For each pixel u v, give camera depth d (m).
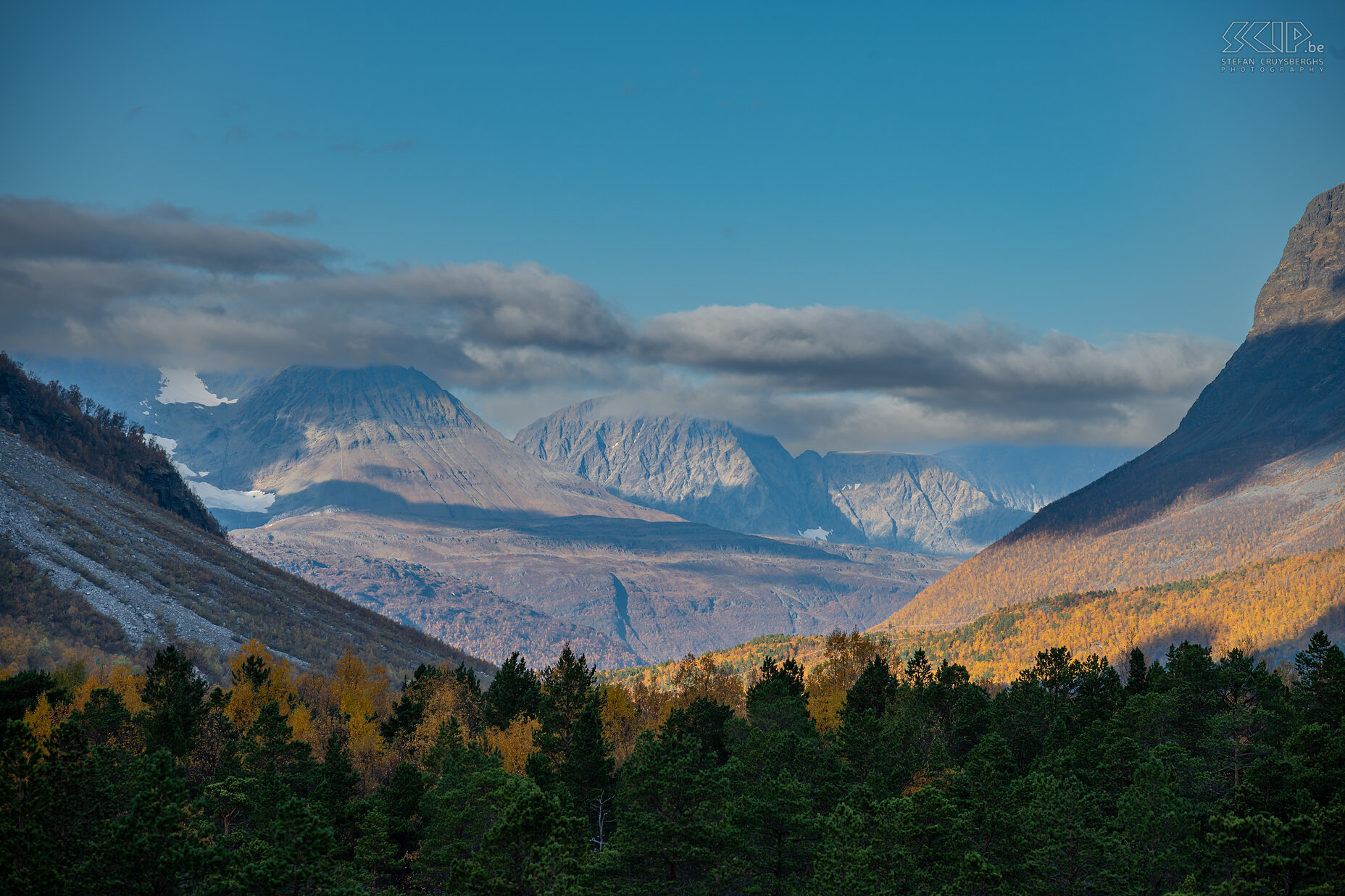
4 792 56.69
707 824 68.50
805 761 82.88
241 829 74.38
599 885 63.25
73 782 60.22
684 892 67.81
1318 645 87.31
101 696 92.62
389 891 68.31
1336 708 81.31
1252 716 79.12
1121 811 67.38
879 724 92.94
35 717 85.12
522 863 61.38
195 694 99.19
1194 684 88.12
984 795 70.25
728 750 99.12
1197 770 76.06
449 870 74.44
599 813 85.81
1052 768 82.50
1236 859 56.81
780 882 68.88
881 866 63.47
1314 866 54.31
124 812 66.56
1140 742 86.44
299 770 87.44
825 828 65.44
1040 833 64.31
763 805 69.12
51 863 55.69
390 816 82.38
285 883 56.09
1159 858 62.56
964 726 100.94
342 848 76.31
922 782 82.19
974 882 58.97
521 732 104.44
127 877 55.59
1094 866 62.41
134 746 91.69
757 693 105.50
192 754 93.19
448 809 75.25
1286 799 68.25
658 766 71.06
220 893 55.62
